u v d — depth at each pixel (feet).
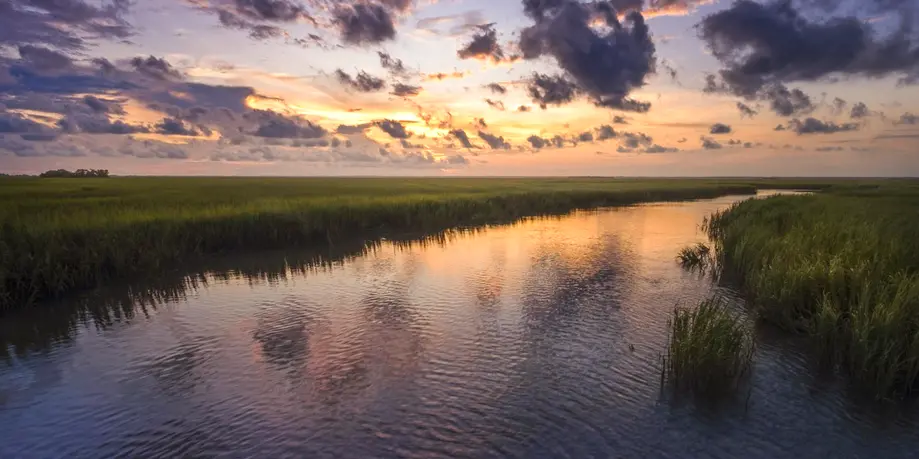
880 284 33.63
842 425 23.62
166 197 122.11
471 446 22.56
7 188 152.66
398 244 84.28
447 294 49.88
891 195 128.88
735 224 76.38
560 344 35.09
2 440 23.94
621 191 204.23
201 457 22.17
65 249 54.29
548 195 162.30
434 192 169.58
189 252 69.77
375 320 41.68
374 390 28.48
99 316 44.39
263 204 97.19
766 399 26.25
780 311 37.27
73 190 146.61
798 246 46.06
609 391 27.71
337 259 70.90
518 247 79.36
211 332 39.45
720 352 27.84
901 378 26.32
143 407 27.07
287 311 44.88
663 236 91.25
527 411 25.66
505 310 43.78
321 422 24.98
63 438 24.08
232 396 28.14
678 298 46.62
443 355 33.53
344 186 216.54
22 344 37.55
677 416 24.82
